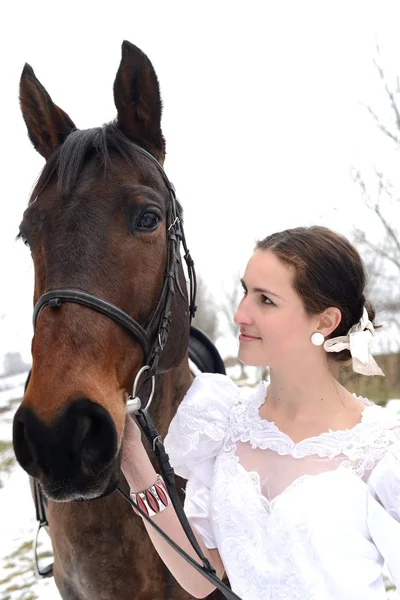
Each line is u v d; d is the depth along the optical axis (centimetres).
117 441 127
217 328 1792
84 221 139
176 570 141
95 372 130
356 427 128
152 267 149
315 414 134
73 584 183
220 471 134
